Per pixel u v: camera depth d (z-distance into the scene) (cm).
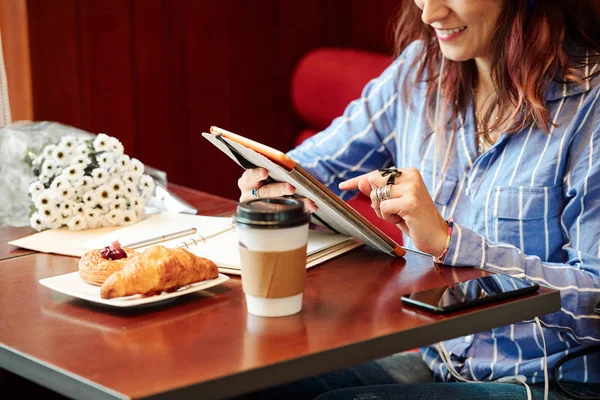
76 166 150
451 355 150
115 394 82
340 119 185
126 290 106
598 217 136
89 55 271
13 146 159
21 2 253
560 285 127
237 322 101
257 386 88
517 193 145
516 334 142
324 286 116
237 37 305
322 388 151
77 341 96
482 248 125
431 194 162
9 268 129
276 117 322
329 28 326
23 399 222
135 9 279
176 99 294
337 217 125
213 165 309
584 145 140
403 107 174
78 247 136
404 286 116
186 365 88
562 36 145
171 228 145
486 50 151
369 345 95
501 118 150
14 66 257
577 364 139
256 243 100
